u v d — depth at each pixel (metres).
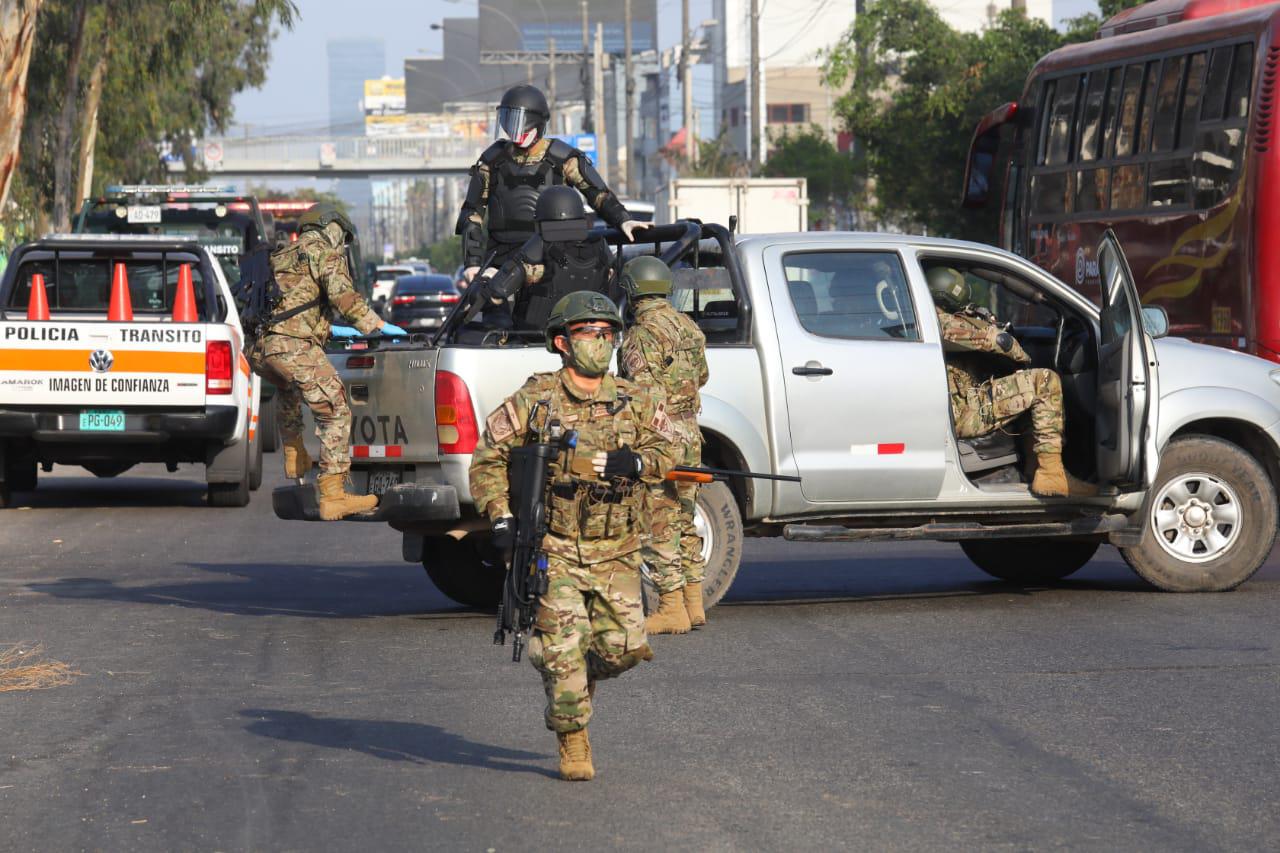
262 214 89.12
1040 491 34.09
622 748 22.72
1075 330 36.66
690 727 23.86
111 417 52.94
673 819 19.41
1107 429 33.91
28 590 37.94
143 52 140.50
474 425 31.33
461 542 35.06
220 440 54.34
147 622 33.44
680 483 30.92
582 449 20.11
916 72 161.50
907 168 161.25
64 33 135.00
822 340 33.47
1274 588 36.91
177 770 21.83
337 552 44.75
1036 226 65.06
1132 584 37.88
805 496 33.41
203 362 52.97
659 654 29.42
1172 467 35.66
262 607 35.50
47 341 52.41
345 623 33.41
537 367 31.56
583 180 35.16
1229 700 25.25
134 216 84.06
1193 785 20.64
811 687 26.50
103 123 150.62
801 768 21.61
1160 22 58.78
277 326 32.97
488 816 19.61
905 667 28.12
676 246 34.25
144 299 58.62
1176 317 55.59
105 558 43.53
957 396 34.62
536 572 20.02
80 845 18.72
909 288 34.19
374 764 22.02
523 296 33.62
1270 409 36.03
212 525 50.88
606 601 20.55
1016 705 25.08
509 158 35.44
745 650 29.77
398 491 31.64
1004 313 45.53
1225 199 52.69
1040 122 64.88
